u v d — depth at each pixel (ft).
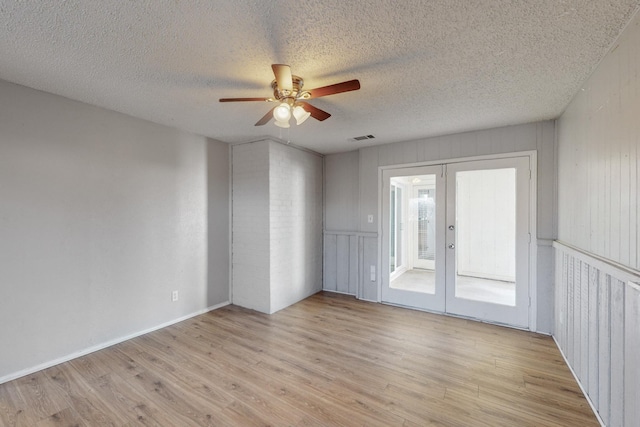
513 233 11.24
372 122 10.72
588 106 7.30
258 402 6.92
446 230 12.57
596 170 6.81
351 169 15.55
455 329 11.08
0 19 5.10
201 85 7.79
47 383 7.59
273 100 7.24
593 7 4.87
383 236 14.17
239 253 13.66
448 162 12.42
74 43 5.90
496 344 9.85
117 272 9.84
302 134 12.37
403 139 13.14
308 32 5.57
